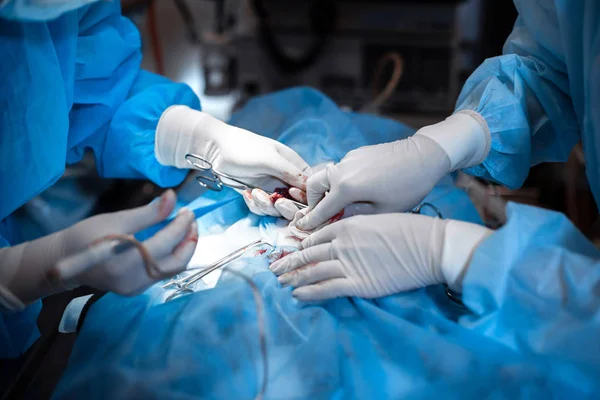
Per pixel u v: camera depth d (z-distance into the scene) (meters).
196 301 0.81
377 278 0.83
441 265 0.79
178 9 2.47
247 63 2.09
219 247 1.00
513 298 0.73
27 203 1.25
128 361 0.76
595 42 0.86
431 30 1.94
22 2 0.78
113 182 1.41
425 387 0.72
